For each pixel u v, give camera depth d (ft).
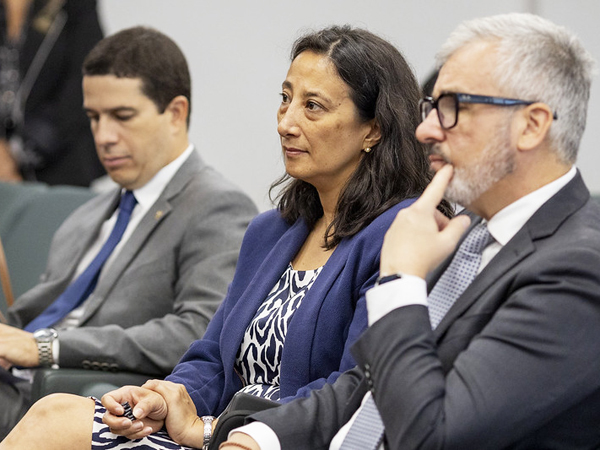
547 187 12.44
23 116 32.94
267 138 38.50
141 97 21.88
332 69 15.89
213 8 38.24
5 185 29.19
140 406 14.80
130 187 22.57
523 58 12.07
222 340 16.65
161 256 21.25
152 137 22.06
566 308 11.41
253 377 16.34
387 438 12.02
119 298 21.27
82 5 33.78
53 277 23.48
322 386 14.53
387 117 16.01
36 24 33.17
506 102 12.09
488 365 11.37
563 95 12.16
